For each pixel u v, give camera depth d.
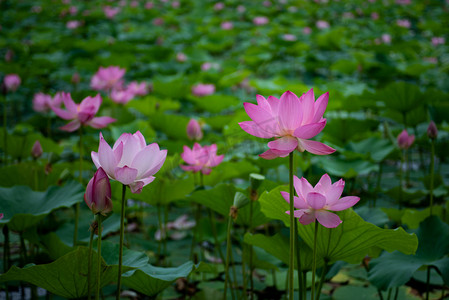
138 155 1.52
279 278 2.30
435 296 2.14
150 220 3.07
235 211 1.85
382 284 1.84
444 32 9.80
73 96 3.85
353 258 1.84
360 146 3.27
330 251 1.72
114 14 10.76
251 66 7.38
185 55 7.58
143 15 12.25
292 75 7.15
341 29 7.81
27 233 1.97
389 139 3.23
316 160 2.97
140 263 1.72
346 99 3.83
